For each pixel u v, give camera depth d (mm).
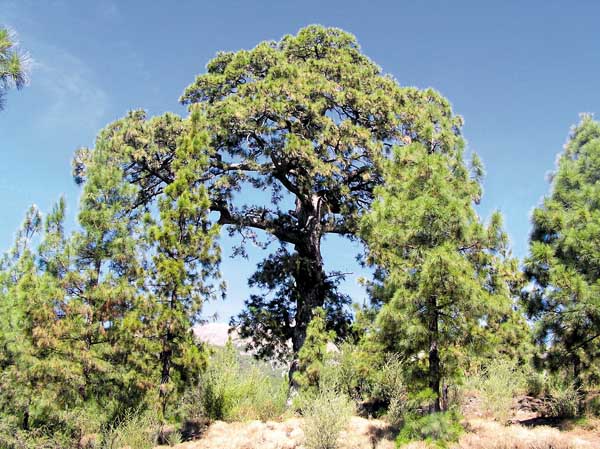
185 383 15617
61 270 14922
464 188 13828
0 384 13703
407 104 23656
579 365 12188
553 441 10320
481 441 10875
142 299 14766
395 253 12750
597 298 10852
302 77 22922
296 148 20531
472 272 11617
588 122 14734
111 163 17766
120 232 15695
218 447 13641
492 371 15570
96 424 14016
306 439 12594
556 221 12312
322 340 18781
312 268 24219
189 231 16375
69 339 14109
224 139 22062
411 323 11711
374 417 15789
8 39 6000
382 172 21391
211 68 27250
